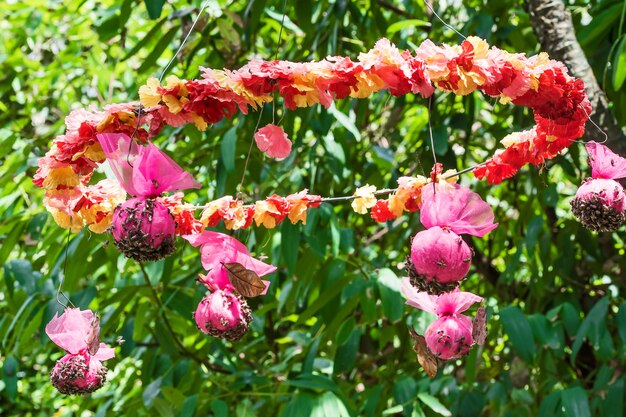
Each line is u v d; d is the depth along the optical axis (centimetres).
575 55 184
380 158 261
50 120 306
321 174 253
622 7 208
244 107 119
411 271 118
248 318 129
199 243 131
